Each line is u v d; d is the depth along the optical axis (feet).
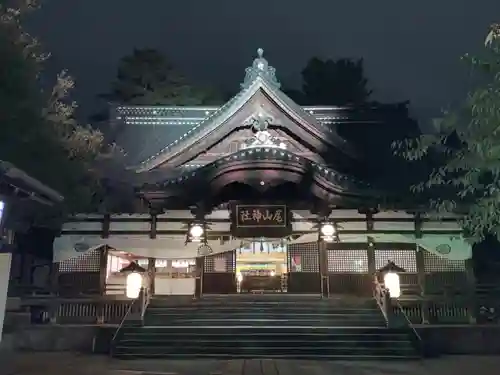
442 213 72.74
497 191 31.86
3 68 40.81
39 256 75.46
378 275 72.13
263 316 66.39
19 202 32.81
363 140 107.34
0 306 27.43
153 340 58.44
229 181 70.90
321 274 77.56
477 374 45.91
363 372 46.19
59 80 59.47
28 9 47.29
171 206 73.00
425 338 61.82
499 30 28.25
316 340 58.49
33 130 47.03
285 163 70.13
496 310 69.92
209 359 53.72
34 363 50.80
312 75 161.27
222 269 81.05
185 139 85.51
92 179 65.98
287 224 72.02
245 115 86.89
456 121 33.09
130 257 81.56
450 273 76.33
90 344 61.46
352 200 72.69
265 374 44.45
